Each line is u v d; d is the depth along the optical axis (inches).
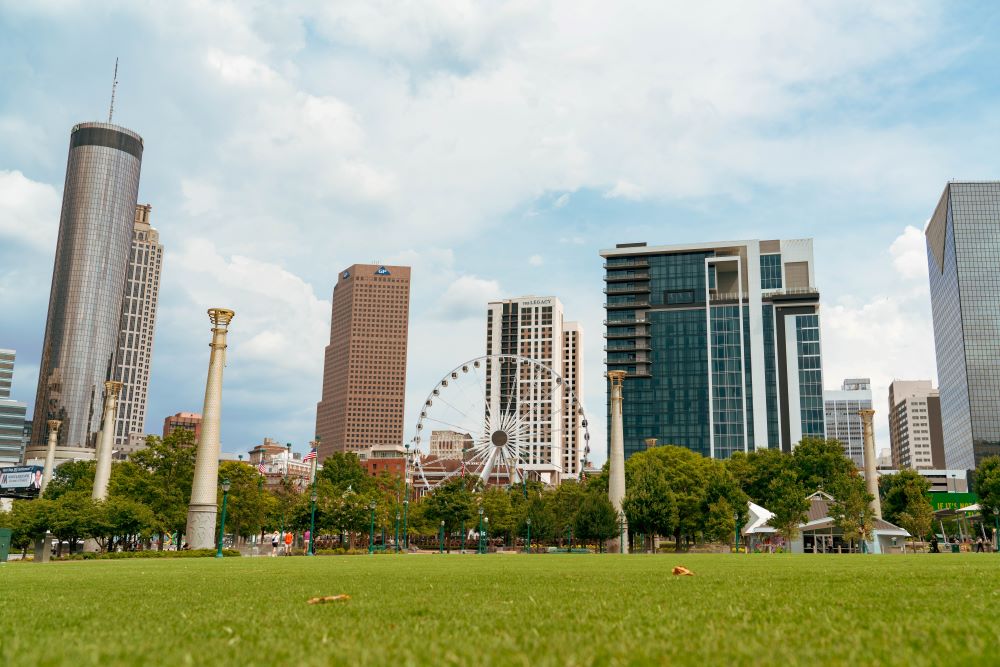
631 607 522.0
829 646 334.6
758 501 5418.3
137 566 1695.4
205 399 3634.4
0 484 6929.1
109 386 4237.2
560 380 6545.3
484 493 6127.0
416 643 355.6
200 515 3521.2
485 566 1501.0
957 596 578.6
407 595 658.2
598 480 5585.6
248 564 1804.9
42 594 711.7
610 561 1891.0
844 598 569.6
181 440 3895.2
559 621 441.4
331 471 7214.6
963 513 5949.8
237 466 4566.9
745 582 792.9
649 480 4397.1
